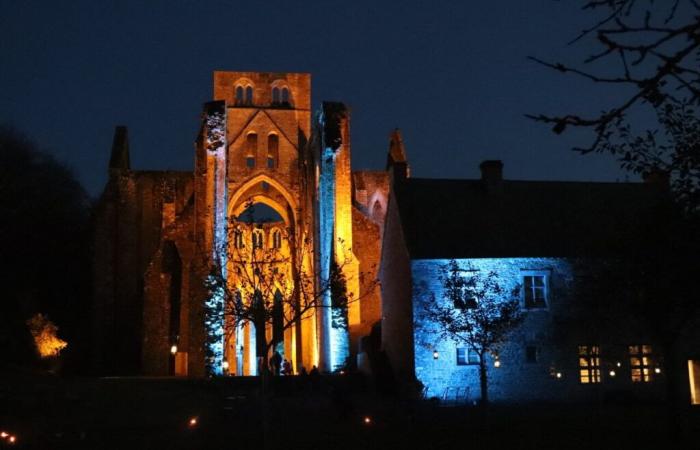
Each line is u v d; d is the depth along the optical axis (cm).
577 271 3469
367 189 6300
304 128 6438
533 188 3906
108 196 5781
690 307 2083
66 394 3198
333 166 5091
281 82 6506
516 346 3400
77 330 5641
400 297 3619
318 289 5253
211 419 2931
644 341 3431
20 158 5197
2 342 4234
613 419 2812
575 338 3441
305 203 6103
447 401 3291
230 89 6438
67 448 2312
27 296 4884
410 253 3453
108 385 3541
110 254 5688
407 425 2711
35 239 5269
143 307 5438
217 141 5006
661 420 2747
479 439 2366
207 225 4891
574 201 3878
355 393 3666
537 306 3469
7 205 5034
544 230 3675
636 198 3938
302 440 2419
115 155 6034
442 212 3700
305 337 5772
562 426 2611
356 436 2483
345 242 5003
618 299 2455
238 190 6231
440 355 3350
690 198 1185
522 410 3178
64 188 5691
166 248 5441
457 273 3247
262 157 6309
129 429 2680
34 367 4281
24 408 2894
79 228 5875
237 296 3512
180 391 3544
